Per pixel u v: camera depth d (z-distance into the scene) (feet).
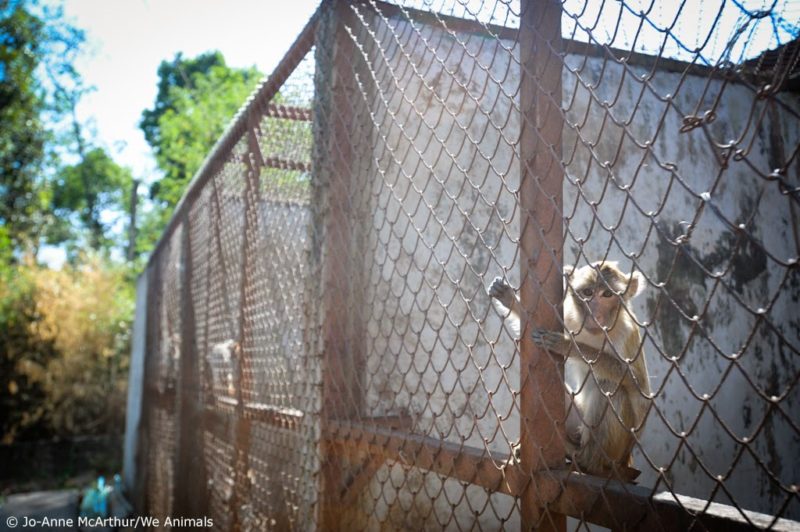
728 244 18.28
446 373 14.64
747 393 17.97
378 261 13.84
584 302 6.28
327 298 11.24
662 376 16.81
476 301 15.12
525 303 6.98
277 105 14.58
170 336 28.48
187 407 22.40
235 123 16.55
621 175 17.16
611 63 17.40
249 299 15.62
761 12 4.40
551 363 6.81
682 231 17.58
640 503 5.48
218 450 17.67
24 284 68.54
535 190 6.88
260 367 14.93
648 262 17.04
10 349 65.16
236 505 15.25
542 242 6.84
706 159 18.31
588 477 6.23
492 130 15.58
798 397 18.70
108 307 70.33
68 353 66.85
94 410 68.03
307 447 11.41
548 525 6.55
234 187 17.70
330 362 11.10
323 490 10.75
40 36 73.72
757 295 18.58
